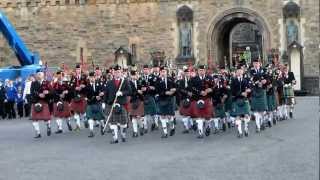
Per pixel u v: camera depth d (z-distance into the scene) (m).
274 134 25.98
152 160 19.70
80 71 29.66
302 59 52.19
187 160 19.52
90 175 17.14
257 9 53.47
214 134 26.92
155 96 27.14
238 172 16.98
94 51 56.56
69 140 25.91
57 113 29.02
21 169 18.42
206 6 54.34
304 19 52.59
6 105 38.72
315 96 51.34
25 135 28.20
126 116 24.95
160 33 55.22
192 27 54.69
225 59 55.75
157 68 28.14
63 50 57.09
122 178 16.58
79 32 56.78
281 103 32.19
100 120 27.44
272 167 17.56
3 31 46.56
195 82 25.88
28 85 39.53
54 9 57.09
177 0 54.81
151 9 55.31
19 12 57.75
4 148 23.52
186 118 27.69
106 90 25.20
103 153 21.64
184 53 54.97
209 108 25.67
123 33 55.94
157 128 29.77
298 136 24.78
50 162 19.73
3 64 58.00
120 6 55.91
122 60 54.62
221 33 55.66
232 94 25.55
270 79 29.03
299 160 18.58
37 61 48.31
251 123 31.02
